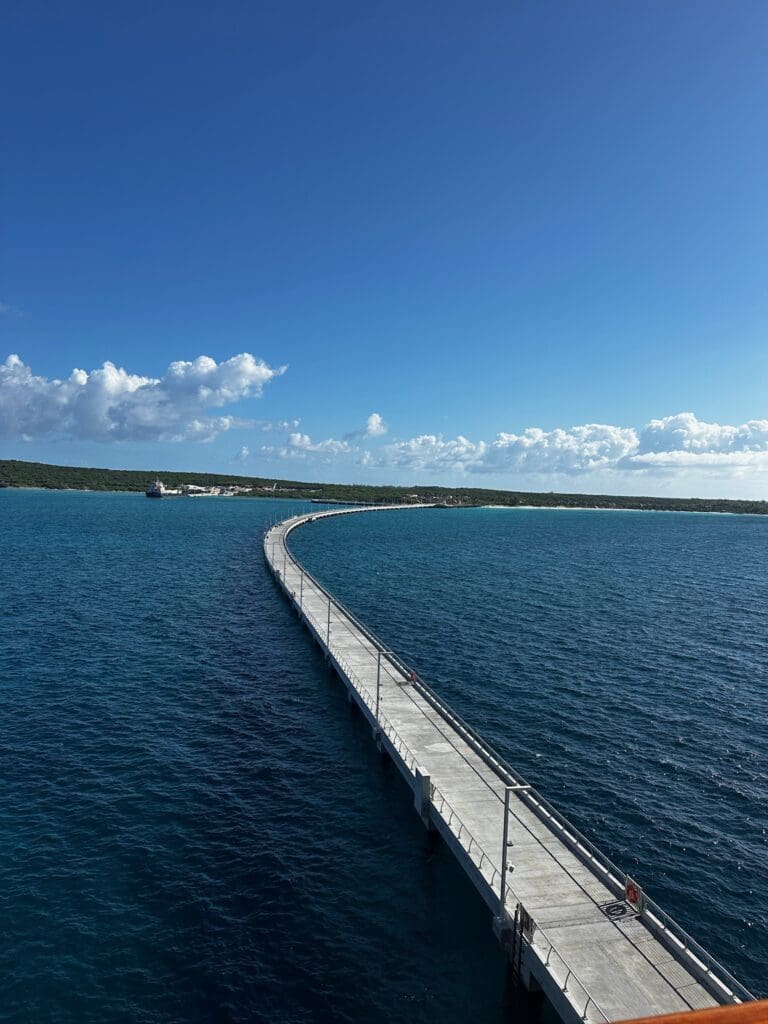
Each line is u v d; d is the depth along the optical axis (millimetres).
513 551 172375
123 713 53719
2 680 59938
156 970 28406
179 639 74812
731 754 49250
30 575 110375
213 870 34719
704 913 32688
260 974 28438
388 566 136750
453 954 29938
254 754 47594
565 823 35844
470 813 37406
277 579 107500
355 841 37750
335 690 60500
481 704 57719
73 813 39250
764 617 94250
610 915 29547
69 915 31141
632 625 87312
